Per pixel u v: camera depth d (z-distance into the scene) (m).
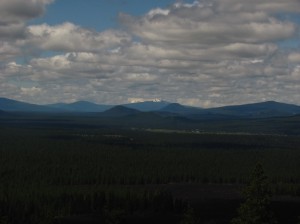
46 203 185.25
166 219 181.25
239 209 62.47
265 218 60.78
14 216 169.88
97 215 181.62
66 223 169.62
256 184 61.66
